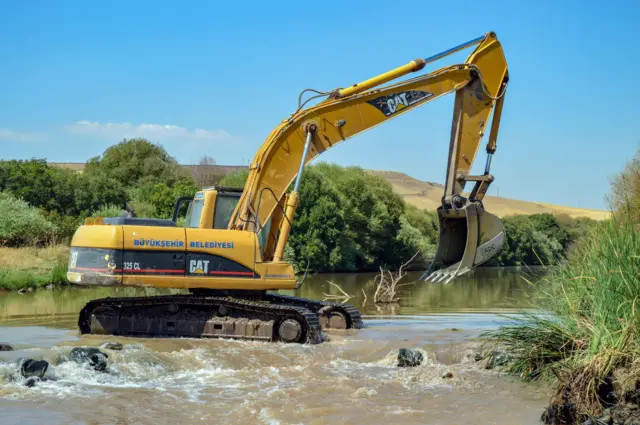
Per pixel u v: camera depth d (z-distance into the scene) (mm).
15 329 14797
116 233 13586
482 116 15727
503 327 10969
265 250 15445
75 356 10516
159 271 13688
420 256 53344
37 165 44125
